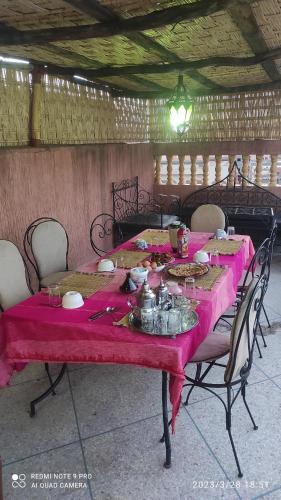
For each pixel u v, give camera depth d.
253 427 2.09
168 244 3.20
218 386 1.88
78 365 2.72
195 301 2.10
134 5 2.01
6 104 3.18
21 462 1.94
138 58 3.21
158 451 1.97
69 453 1.98
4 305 2.53
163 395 1.88
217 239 3.25
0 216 3.11
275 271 4.27
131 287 2.25
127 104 5.14
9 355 2.01
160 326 1.85
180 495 1.74
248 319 1.76
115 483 1.81
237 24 2.25
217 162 5.39
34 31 2.35
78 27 2.26
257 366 2.62
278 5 2.04
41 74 3.41
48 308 2.08
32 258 3.49
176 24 2.22
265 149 5.11
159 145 5.66
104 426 2.15
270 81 4.52
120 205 5.02
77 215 4.15
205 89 4.98
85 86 4.22
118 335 1.80
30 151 3.36
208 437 2.04
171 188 5.72
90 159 4.28
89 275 2.55
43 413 2.26
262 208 5.07
